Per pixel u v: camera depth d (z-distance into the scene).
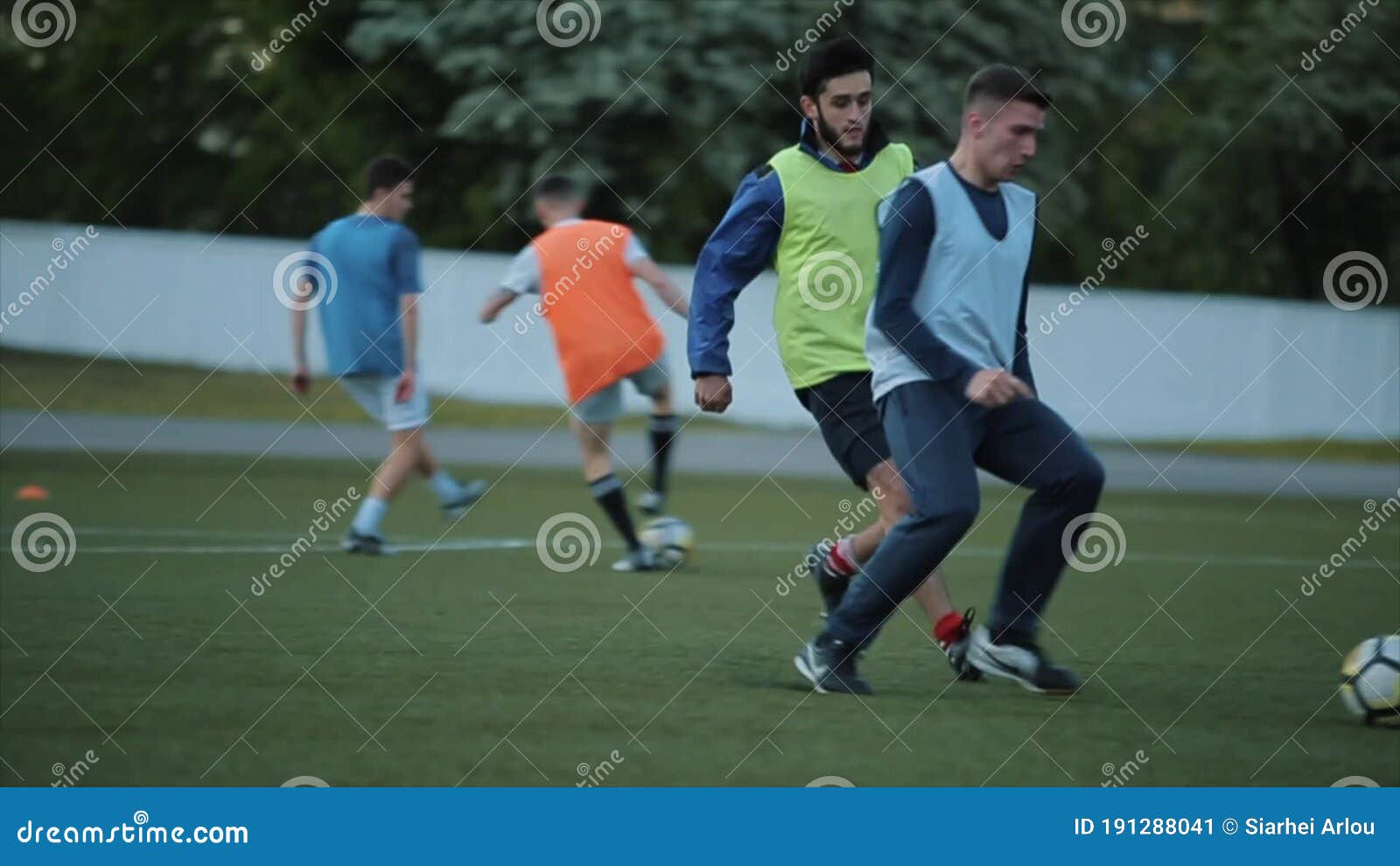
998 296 16.88
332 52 77.31
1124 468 54.47
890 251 16.64
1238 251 87.00
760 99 67.62
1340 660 20.31
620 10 66.81
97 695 16.38
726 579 26.94
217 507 35.78
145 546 29.14
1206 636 22.28
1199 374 66.44
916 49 68.19
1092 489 17.14
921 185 16.66
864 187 19.09
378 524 29.22
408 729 15.14
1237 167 86.06
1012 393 15.98
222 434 50.84
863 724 15.75
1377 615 24.52
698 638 20.83
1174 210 84.62
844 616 17.14
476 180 75.62
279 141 80.62
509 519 35.66
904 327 16.48
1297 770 14.45
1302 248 90.00
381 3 69.75
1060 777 14.09
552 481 43.97
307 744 14.52
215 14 84.50
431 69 74.06
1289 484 50.47
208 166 87.62
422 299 63.72
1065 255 83.62
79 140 86.81
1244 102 82.19
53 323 68.19
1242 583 28.19
